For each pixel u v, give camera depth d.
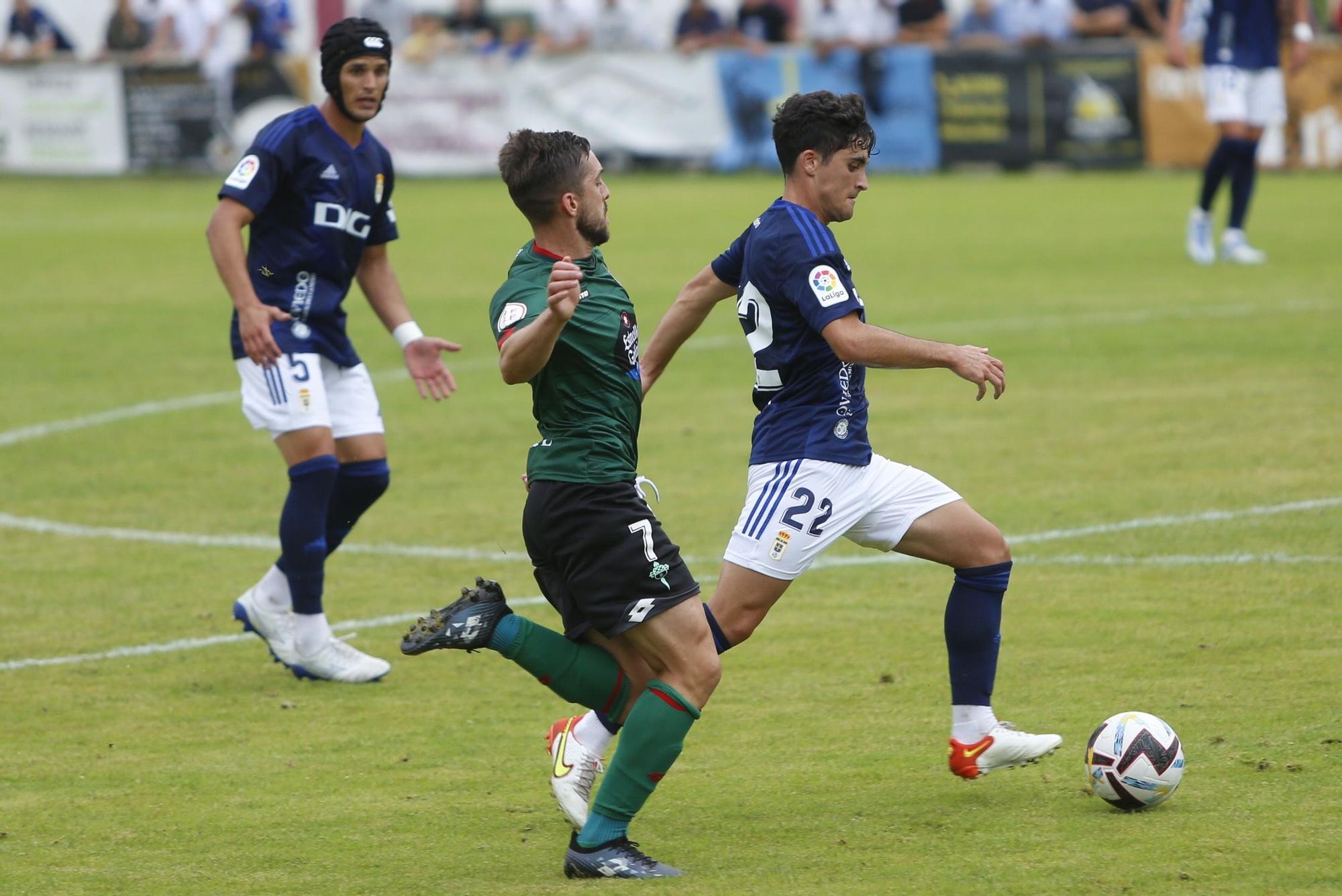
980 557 16.70
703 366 43.12
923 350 15.46
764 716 19.31
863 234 67.81
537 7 109.88
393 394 40.72
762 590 16.73
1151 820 15.46
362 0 97.12
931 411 36.56
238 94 93.00
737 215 73.19
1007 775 17.08
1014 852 14.82
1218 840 14.84
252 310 21.14
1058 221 70.06
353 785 17.45
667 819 16.20
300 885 14.63
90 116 95.44
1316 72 86.19
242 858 15.33
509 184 15.23
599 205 15.32
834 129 16.23
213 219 21.47
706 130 90.38
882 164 90.69
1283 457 30.89
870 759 17.77
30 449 35.31
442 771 17.89
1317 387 36.81
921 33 92.62
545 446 15.37
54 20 108.31
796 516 16.50
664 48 95.50
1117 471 30.50
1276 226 66.12
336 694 20.92
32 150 96.94
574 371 15.05
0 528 29.34
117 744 18.95
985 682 16.66
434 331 48.59
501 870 14.98
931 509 16.78
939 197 80.56
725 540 27.17
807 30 100.19
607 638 15.98
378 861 15.22
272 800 16.98
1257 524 26.61
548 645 15.71
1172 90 87.75
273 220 22.05
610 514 15.07
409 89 92.19
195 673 21.84
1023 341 43.66
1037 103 88.81
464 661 22.34
